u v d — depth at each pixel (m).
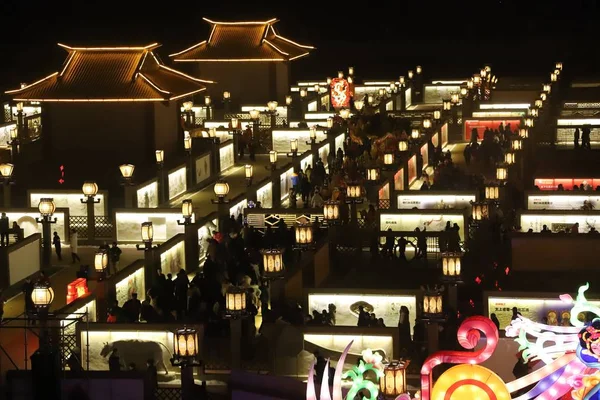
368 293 45.12
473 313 45.69
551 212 61.03
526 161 78.12
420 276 56.38
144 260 50.78
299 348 40.94
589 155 84.94
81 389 37.03
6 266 52.84
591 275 55.81
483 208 59.16
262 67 110.94
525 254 56.78
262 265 48.84
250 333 42.81
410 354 40.88
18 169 78.38
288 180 73.81
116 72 82.06
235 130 85.75
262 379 36.28
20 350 42.25
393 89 114.00
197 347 38.16
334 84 103.62
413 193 64.25
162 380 41.47
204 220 58.22
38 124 99.69
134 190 65.81
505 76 143.88
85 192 62.25
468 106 100.69
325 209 57.78
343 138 87.06
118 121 80.50
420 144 80.12
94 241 63.47
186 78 86.06
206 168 78.88
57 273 57.00
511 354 36.97
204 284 47.12
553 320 41.06
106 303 46.06
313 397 23.41
